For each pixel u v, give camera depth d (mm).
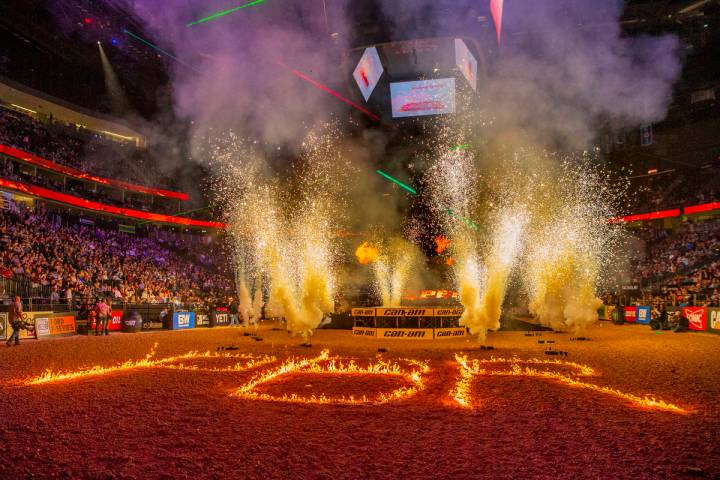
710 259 41438
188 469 5727
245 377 12172
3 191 39125
